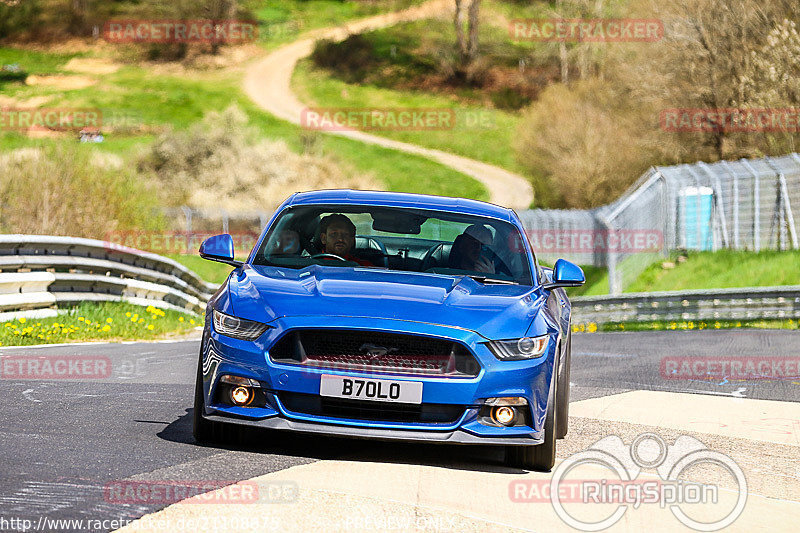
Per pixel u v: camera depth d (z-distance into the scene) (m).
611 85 134.62
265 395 13.94
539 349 14.41
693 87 114.81
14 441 14.13
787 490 14.41
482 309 14.58
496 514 11.79
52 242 35.06
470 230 17.39
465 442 13.90
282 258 16.67
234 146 159.88
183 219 115.25
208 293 55.88
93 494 11.30
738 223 83.56
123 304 41.50
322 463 13.86
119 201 54.50
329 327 13.77
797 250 79.19
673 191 86.25
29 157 52.94
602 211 90.69
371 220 17.42
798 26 109.06
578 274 17.00
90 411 17.47
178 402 19.36
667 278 82.06
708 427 19.67
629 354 37.44
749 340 43.88
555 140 131.50
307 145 193.75
